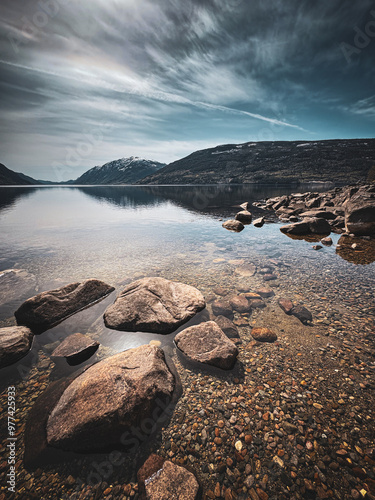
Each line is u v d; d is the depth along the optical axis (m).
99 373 4.17
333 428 3.65
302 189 72.94
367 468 3.12
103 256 12.12
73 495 2.97
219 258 11.68
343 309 6.93
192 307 6.76
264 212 28.88
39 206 36.91
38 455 3.37
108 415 3.57
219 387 4.45
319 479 3.04
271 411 3.96
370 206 15.34
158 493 2.89
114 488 3.03
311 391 4.32
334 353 5.22
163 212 30.19
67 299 7.04
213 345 5.23
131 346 5.62
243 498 2.87
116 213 29.20
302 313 6.67
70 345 5.46
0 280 8.74
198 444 3.49
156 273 9.79
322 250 12.72
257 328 6.07
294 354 5.23
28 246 14.02
